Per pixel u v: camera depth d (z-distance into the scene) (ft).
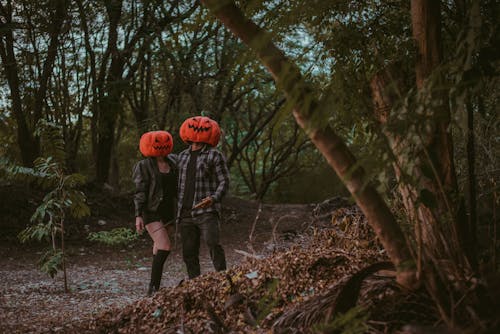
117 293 19.04
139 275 25.11
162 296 10.23
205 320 8.98
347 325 5.73
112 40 45.60
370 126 7.15
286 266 9.18
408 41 7.18
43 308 15.34
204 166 15.85
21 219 36.37
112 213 42.39
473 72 5.96
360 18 8.14
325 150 5.53
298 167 76.69
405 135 5.43
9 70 40.81
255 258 10.37
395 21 8.09
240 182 92.12
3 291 19.04
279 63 5.41
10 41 40.27
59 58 47.21
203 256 32.09
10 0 40.73
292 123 65.57
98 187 45.27
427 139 6.38
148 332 9.48
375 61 7.31
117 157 65.77
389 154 5.36
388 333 6.02
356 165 5.18
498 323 5.14
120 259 31.83
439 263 6.21
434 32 6.68
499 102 7.61
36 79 43.50
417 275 5.80
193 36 46.14
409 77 7.17
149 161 16.37
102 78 46.52
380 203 5.64
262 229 42.78
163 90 58.08
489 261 7.48
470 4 6.55
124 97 49.39
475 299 5.86
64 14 42.14
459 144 9.73
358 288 6.32
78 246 34.96
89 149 63.82
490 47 6.23
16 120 42.57
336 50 7.59
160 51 45.55
